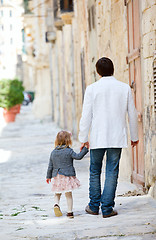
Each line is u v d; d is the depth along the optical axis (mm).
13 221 7281
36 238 5879
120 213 7074
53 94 40469
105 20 13133
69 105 26391
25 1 44750
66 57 26203
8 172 14695
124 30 10789
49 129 33156
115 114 6914
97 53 14492
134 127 7074
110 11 12312
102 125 6863
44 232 6188
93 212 7230
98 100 6930
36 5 42906
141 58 8961
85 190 10117
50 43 39344
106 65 7070
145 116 8680
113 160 6938
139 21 9031
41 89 47156
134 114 7043
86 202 8594
